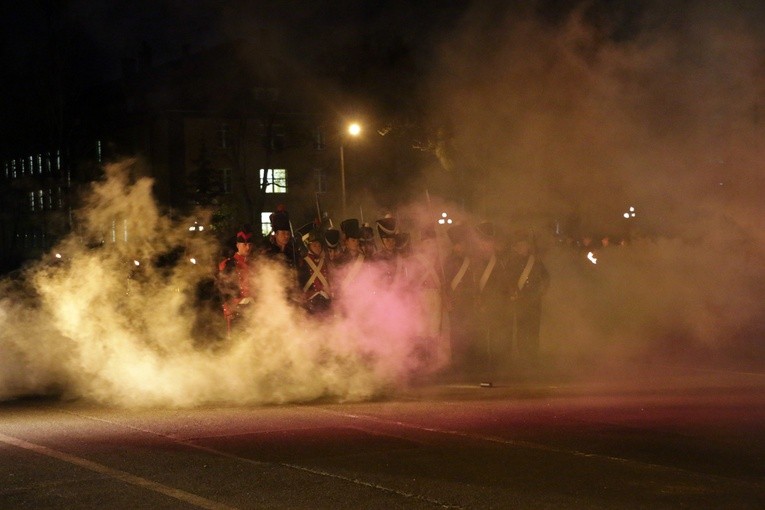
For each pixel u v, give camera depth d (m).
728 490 7.25
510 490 7.29
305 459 8.34
